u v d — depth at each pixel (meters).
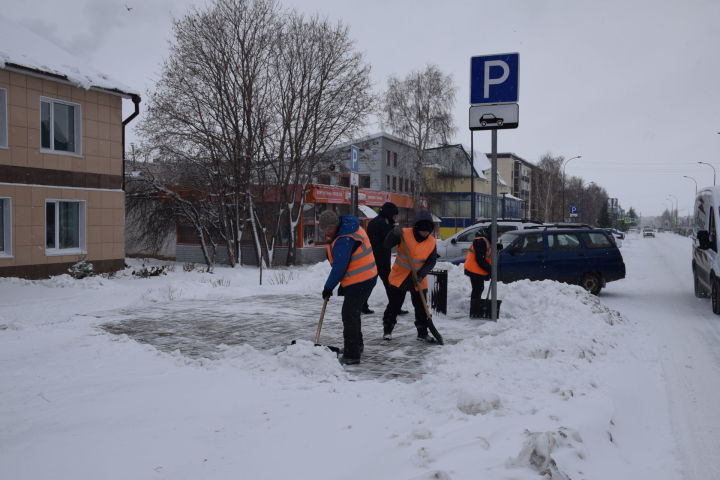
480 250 8.42
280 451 3.20
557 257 12.41
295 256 26.80
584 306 8.22
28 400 4.11
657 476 3.31
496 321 7.70
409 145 46.56
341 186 32.50
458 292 9.46
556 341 6.02
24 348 5.84
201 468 2.96
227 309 8.90
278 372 4.93
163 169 24.75
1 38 15.51
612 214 110.88
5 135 14.43
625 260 27.81
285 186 25.17
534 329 6.70
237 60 22.92
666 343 7.38
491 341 5.98
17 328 7.18
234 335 6.79
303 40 24.19
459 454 3.10
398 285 6.63
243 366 5.14
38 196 15.20
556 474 2.86
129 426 3.58
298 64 24.28
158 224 26.33
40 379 4.68
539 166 85.62
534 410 3.89
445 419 3.73
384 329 6.77
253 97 23.33
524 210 91.38
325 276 12.62
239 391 4.36
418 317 6.66
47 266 15.47
